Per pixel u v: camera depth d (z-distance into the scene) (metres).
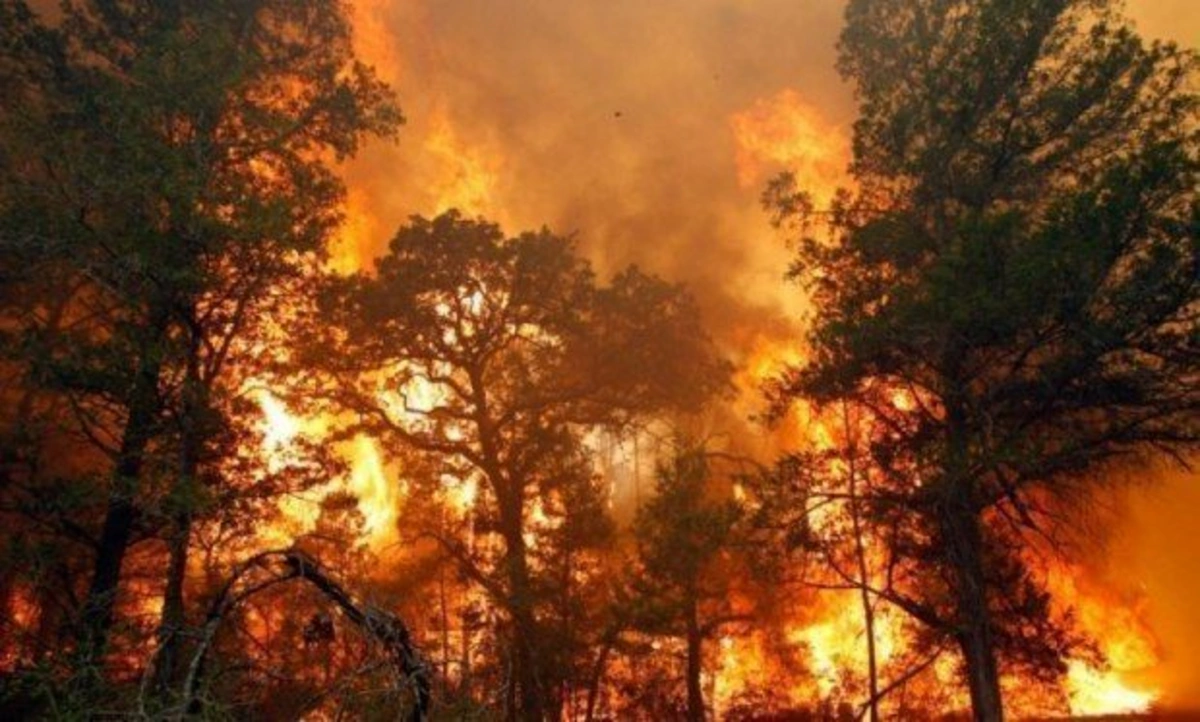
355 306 24.30
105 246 14.77
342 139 19.64
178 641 8.67
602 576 25.59
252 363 18.05
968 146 17.77
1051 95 17.17
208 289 15.30
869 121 18.89
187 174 14.62
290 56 20.88
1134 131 16.67
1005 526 19.86
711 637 25.70
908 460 17.06
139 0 19.91
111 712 5.64
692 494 23.67
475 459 26.50
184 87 15.91
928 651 19.72
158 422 15.03
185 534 14.55
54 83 18.78
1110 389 14.78
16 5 18.69
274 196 16.11
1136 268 14.12
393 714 5.41
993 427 15.42
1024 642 18.12
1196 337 13.30
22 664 8.69
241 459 16.95
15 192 14.84
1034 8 17.03
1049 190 17.67
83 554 15.88
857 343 16.48
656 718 24.98
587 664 23.72
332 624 5.35
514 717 20.70
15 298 18.42
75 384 14.88
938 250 17.59
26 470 16.25
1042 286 13.70
